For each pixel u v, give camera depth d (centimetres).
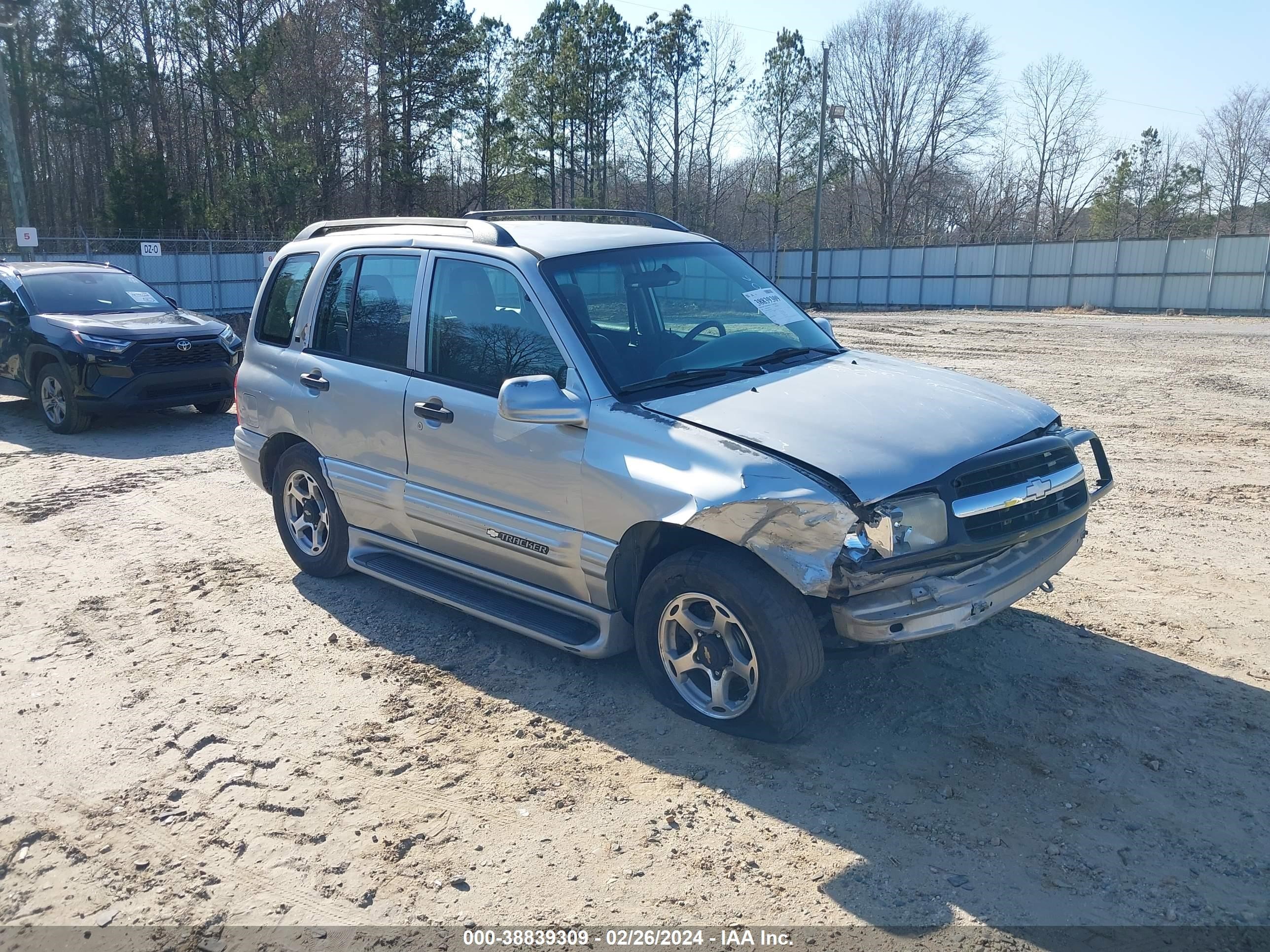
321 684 467
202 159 5378
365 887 322
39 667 493
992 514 380
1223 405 1267
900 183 6675
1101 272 3838
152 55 5141
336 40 4675
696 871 324
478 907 311
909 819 348
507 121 5056
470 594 491
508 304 456
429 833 350
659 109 6103
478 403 458
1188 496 786
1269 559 619
